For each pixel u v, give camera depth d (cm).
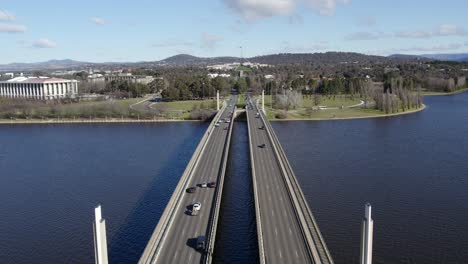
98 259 8112
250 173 18538
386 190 16212
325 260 9462
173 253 9969
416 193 15862
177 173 19300
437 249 11569
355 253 11300
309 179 17625
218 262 11100
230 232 12850
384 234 12444
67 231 13312
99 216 7994
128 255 11606
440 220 13412
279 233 10975
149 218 14112
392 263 10850
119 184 17850
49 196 16588
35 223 13988
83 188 17425
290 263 9444
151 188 17238
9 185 18088
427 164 19838
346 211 14125
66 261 11462
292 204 13038
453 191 16062
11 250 12125
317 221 13338
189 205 13138
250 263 11050
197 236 10894
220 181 15088
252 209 14600
